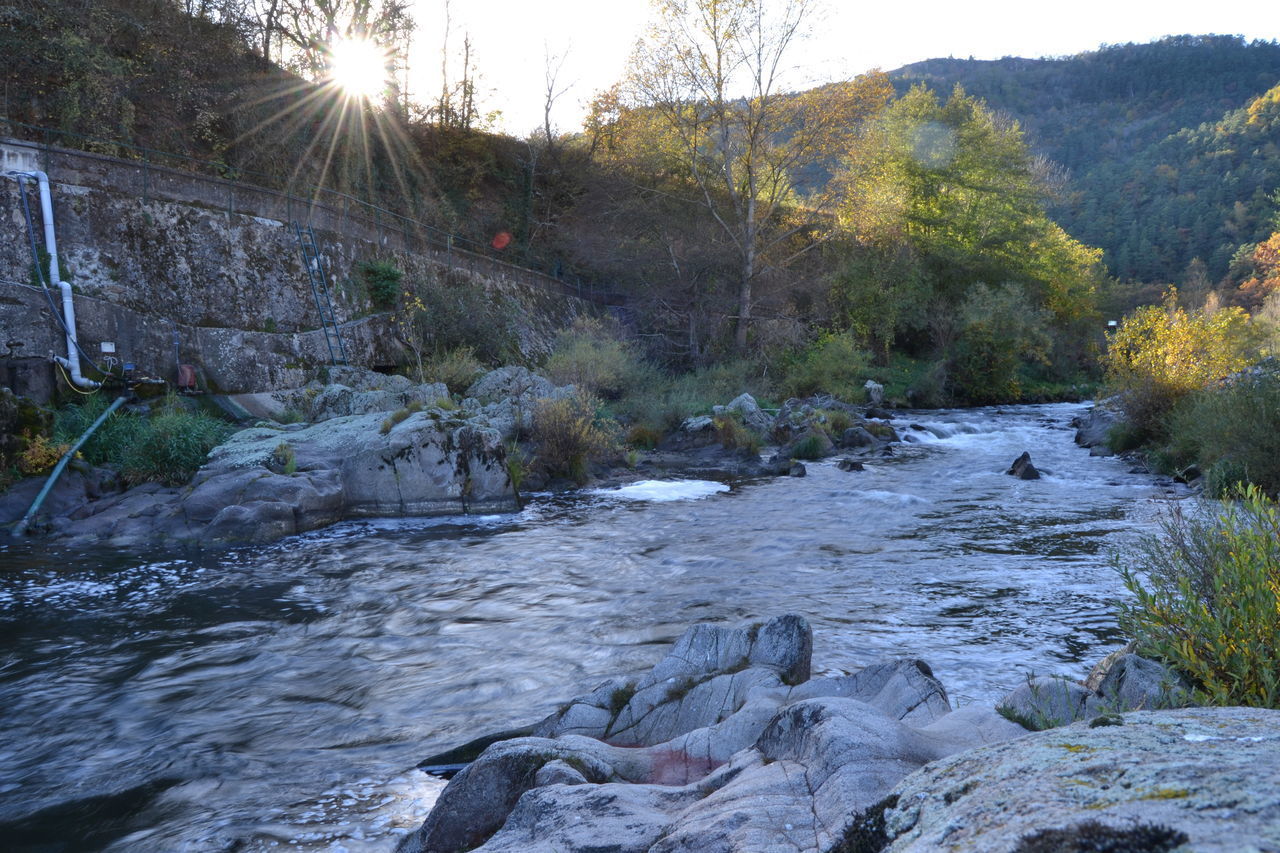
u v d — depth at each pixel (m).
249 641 8.35
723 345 38.41
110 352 18.45
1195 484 16.36
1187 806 1.35
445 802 4.05
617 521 14.92
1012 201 52.97
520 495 17.97
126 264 19.83
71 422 16.33
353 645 8.22
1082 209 152.75
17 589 10.40
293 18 34.59
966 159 49.56
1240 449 14.86
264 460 15.01
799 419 27.73
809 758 3.14
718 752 4.27
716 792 3.13
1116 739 1.83
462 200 41.25
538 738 4.35
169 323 19.88
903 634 7.91
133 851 4.46
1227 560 4.56
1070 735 1.95
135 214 20.34
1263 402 14.81
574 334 33.03
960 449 25.05
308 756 5.68
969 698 6.14
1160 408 20.81
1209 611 4.21
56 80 22.80
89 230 19.25
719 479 20.05
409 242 29.95
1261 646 3.79
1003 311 41.09
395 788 5.11
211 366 20.58
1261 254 94.12
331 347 24.14
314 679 7.28
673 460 22.80
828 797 2.69
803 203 44.03
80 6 23.44
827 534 13.24
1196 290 98.75
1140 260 129.75
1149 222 140.25
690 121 38.59
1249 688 3.80
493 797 4.01
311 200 25.70
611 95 44.66
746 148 39.53
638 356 33.31
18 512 13.90
